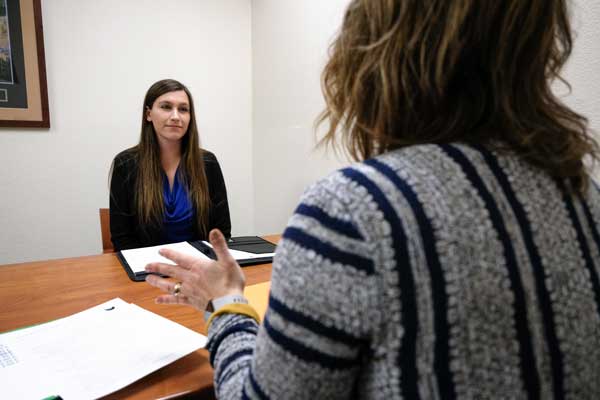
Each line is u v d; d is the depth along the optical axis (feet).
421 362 1.03
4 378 1.82
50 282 3.30
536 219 1.16
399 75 1.24
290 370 1.11
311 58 6.61
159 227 5.62
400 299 1.02
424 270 1.02
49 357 2.01
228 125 8.57
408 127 1.29
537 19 1.19
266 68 8.04
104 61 7.30
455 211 1.08
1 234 6.84
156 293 3.07
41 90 6.75
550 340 1.10
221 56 8.35
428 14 1.17
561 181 1.27
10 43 6.47
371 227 1.04
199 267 1.88
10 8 6.41
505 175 1.18
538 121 1.27
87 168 7.36
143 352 2.07
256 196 8.81
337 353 1.07
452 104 1.25
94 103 7.29
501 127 1.26
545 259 1.12
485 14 1.16
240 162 8.79
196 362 2.06
